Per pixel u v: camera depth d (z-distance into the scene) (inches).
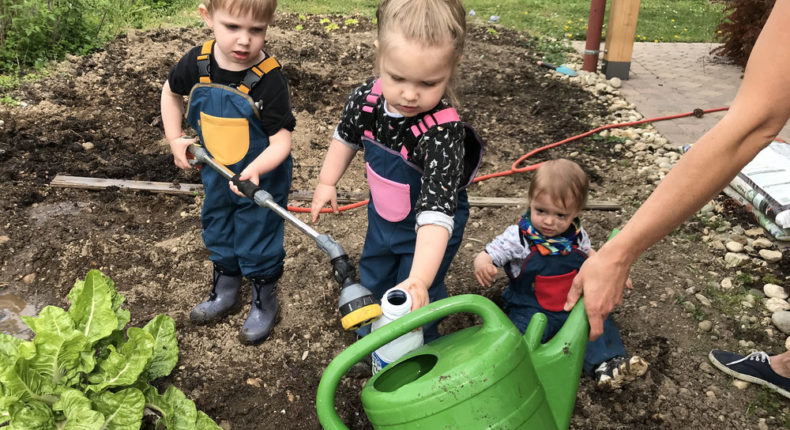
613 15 244.4
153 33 268.8
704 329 116.3
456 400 60.4
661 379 105.3
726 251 140.3
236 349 110.6
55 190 153.8
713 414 99.3
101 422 78.5
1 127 178.1
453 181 81.2
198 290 124.2
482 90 231.9
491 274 106.5
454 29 73.5
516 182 169.6
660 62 279.7
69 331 87.4
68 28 242.7
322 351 111.0
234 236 109.0
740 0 266.5
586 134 196.9
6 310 117.3
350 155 97.7
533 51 283.9
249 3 87.8
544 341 108.0
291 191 159.9
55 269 127.9
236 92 95.0
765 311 121.5
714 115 216.2
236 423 97.5
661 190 67.4
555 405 68.4
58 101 197.2
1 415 80.4
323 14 327.0
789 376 101.0
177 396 90.3
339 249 75.4
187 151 102.0
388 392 62.9
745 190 152.5
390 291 71.1
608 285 70.7
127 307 118.6
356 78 233.6
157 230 142.3
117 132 183.2
